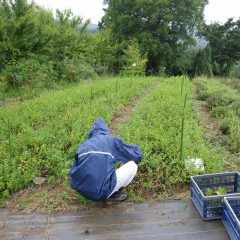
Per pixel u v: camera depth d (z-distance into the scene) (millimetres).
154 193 2793
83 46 12617
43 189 2850
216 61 22812
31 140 3645
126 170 2512
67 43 11453
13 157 3289
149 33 18266
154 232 2289
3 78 7863
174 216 2463
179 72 20016
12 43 8562
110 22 19656
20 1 8844
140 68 12930
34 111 5043
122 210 2545
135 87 7895
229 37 22141
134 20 18484
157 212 2518
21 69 8227
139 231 2301
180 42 19703
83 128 4152
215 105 5883
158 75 17281
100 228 2336
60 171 3041
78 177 2336
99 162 2340
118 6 18672
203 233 2268
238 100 6035
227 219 2256
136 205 2611
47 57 9586
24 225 2377
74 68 10055
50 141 3717
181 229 2314
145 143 3531
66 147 3648
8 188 2795
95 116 4715
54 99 5992
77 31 13406
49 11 11656
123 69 14648
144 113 5039
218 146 3850
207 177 2662
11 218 2459
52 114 4938
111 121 4902
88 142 2416
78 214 2498
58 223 2395
